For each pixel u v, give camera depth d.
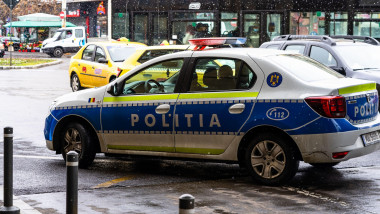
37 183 8.97
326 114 8.25
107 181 9.14
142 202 7.84
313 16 25.75
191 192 8.36
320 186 8.66
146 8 28.78
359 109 8.62
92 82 21.31
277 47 15.72
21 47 58.69
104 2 48.84
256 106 8.63
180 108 9.16
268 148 8.65
